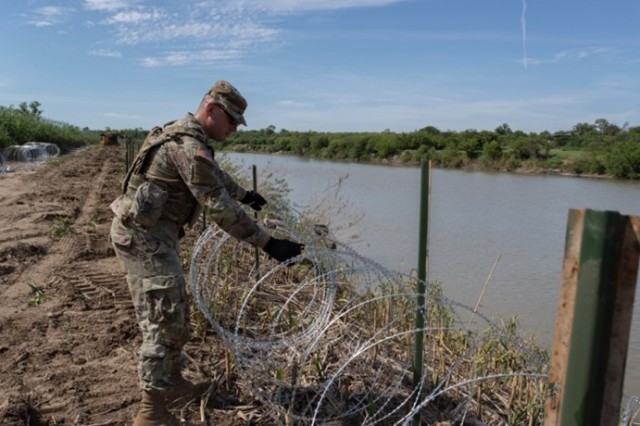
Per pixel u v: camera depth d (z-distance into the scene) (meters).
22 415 3.28
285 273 5.73
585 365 1.41
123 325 4.57
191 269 3.73
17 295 5.34
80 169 19.62
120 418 3.31
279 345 3.54
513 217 16.27
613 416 1.42
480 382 3.55
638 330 6.82
